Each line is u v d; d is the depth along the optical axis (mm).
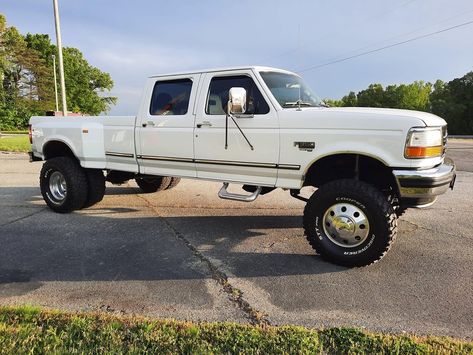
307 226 4242
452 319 3020
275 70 4980
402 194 3799
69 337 2699
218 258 4336
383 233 3828
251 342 2654
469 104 61219
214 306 3221
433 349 2580
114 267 4051
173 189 8406
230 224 5703
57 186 6375
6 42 45906
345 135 3980
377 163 4188
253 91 4656
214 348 2586
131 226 5562
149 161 5559
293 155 4305
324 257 4180
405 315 3078
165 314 3078
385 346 2619
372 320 2998
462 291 3500
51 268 4016
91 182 6289
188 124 5082
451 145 21766
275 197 7559
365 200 3859
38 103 52031
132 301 3303
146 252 4508
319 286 3613
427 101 72375
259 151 4523
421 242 4805
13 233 5184
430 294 3443
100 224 5652
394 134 3758
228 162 4793
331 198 4043
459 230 5297
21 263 4148
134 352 2539
